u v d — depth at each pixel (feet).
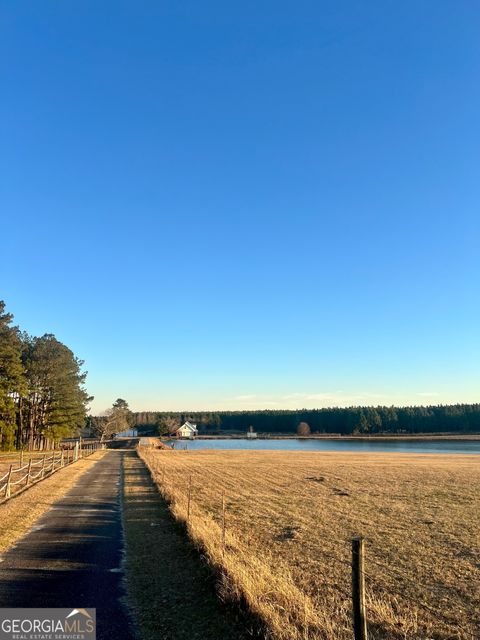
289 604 26.07
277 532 51.19
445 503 73.36
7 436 201.05
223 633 23.84
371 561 40.68
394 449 306.14
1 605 27.96
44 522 53.47
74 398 247.09
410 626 26.78
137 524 52.60
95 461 170.30
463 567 39.27
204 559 36.11
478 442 403.95
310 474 121.49
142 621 25.45
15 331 186.80
